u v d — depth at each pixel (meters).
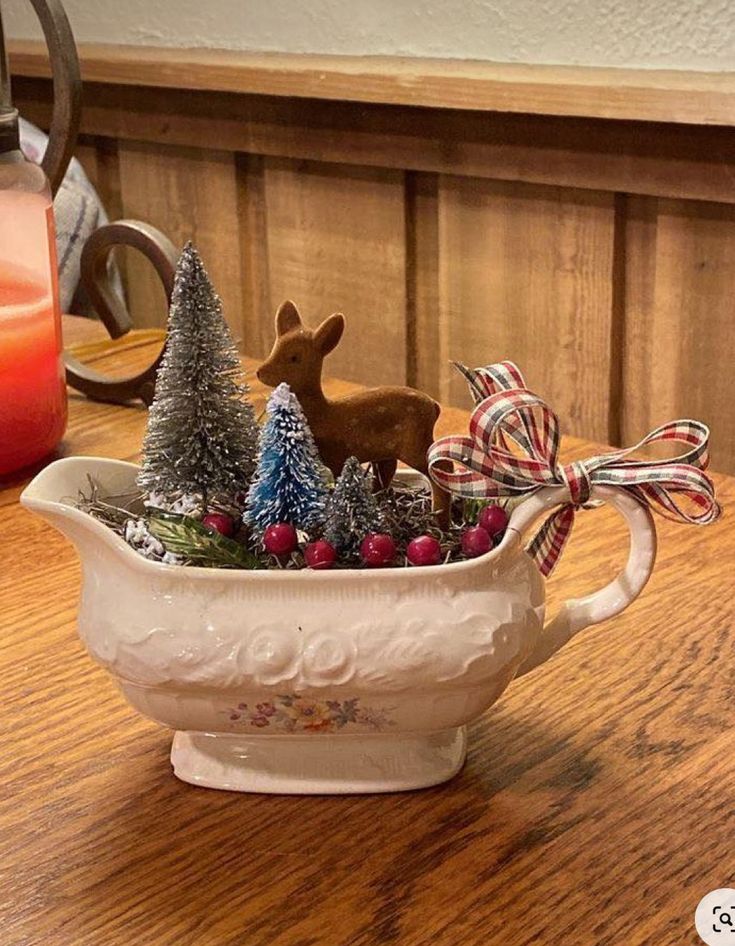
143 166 1.56
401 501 0.66
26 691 0.70
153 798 0.63
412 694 0.61
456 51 1.28
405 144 1.26
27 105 1.67
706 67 1.11
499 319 1.27
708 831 0.61
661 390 1.17
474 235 1.26
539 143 1.16
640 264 1.15
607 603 0.64
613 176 1.11
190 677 0.60
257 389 1.04
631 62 1.16
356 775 0.63
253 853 0.60
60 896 0.59
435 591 0.61
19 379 0.90
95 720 0.68
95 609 0.62
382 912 0.58
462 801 0.63
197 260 0.63
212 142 1.45
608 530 0.85
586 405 1.23
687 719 0.68
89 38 1.64
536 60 1.22
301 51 1.40
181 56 1.46
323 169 1.36
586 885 0.59
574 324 1.21
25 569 0.81
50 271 0.91
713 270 1.10
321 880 0.59
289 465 0.61
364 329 1.39
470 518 0.65
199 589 0.61
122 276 1.66
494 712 0.68
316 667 0.60
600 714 0.68
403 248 1.32
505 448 0.66
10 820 0.62
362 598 0.60
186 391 0.63
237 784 0.63
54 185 0.99
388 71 1.22
